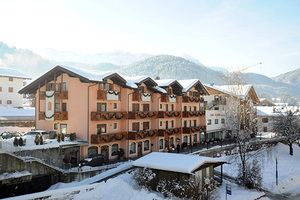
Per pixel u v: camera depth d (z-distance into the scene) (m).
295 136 46.38
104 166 28.44
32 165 23.50
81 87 31.30
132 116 34.47
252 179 26.12
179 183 20.62
